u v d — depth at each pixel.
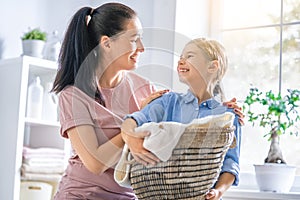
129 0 2.69
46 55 2.68
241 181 2.43
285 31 2.48
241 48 2.59
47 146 2.70
